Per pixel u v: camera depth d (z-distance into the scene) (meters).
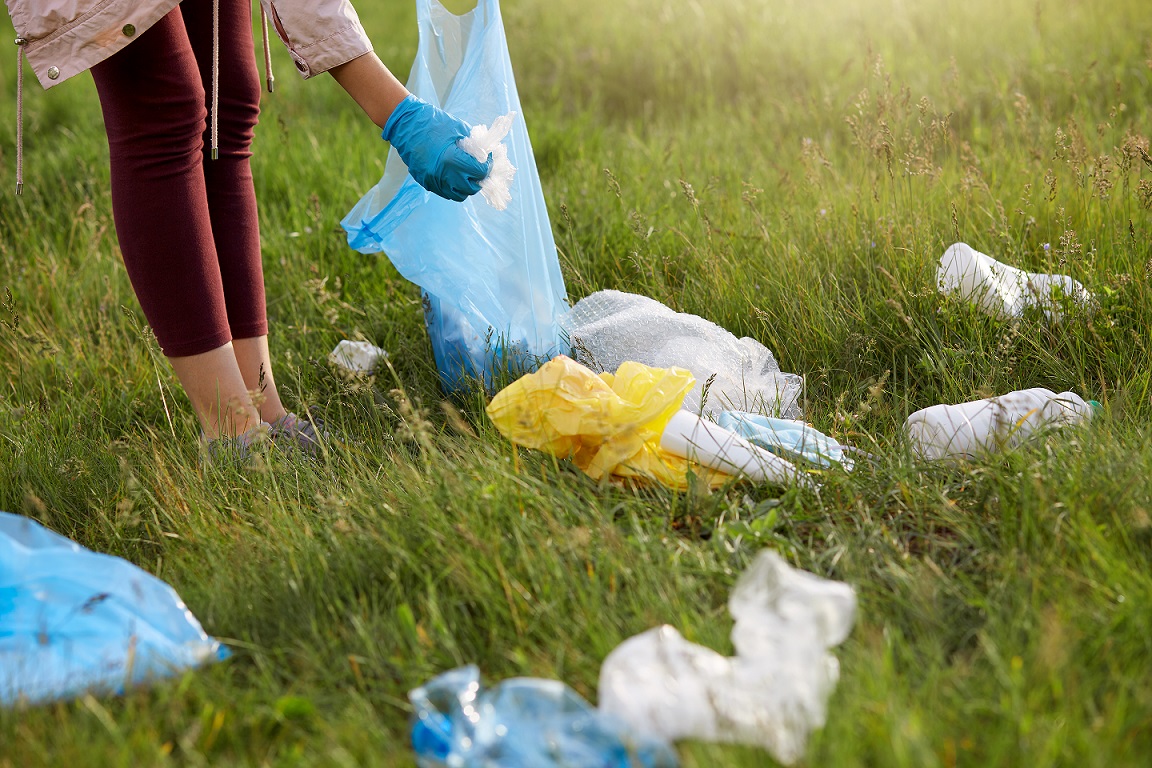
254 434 2.14
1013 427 1.97
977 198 3.03
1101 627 1.44
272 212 3.73
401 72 5.62
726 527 1.78
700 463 1.98
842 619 1.37
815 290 2.68
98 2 1.86
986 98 4.31
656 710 1.31
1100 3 4.95
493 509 1.79
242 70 2.25
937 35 5.01
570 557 1.69
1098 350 2.30
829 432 2.22
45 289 3.24
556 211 3.36
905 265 2.67
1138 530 1.63
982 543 1.71
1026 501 1.70
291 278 3.18
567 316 2.55
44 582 1.55
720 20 5.47
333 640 1.57
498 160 2.14
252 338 2.37
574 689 1.46
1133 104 4.04
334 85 5.37
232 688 1.49
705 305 2.70
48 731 1.39
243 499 2.06
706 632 1.50
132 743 1.34
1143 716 1.27
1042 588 1.53
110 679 1.46
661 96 5.05
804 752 1.25
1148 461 1.79
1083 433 1.91
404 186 2.36
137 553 1.98
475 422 2.24
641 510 1.90
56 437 2.41
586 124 4.64
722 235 3.00
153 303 2.13
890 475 1.91
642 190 3.49
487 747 1.28
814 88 4.62
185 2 2.17
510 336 2.44
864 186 3.30
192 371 2.19
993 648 1.38
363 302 3.07
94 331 3.06
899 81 4.57
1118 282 2.40
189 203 2.09
